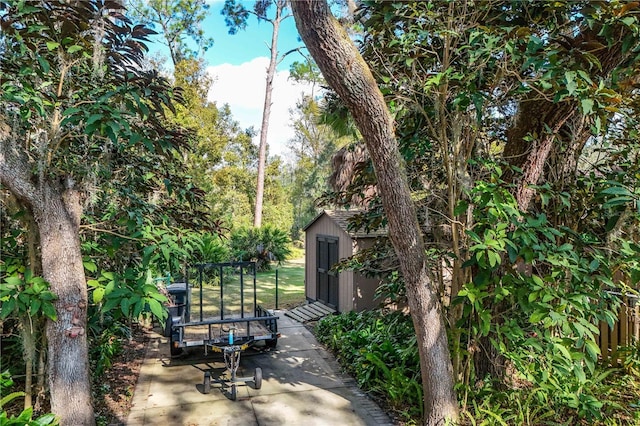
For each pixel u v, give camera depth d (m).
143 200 4.20
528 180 3.77
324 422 3.87
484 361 3.93
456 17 3.38
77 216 3.16
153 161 4.36
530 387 4.02
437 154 4.43
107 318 4.83
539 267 3.88
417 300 3.38
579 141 4.19
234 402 4.34
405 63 3.49
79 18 2.96
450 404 3.43
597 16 2.76
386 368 4.46
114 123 2.74
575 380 3.60
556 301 3.32
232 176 20.14
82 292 3.09
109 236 3.61
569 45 3.06
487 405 3.51
